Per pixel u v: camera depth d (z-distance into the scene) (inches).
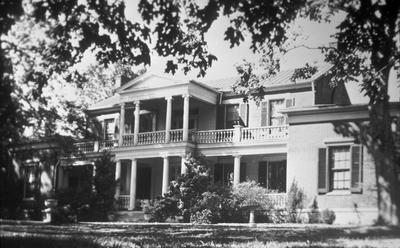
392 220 572.7
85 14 498.6
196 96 1195.9
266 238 520.7
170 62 558.6
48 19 491.5
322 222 824.3
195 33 559.5
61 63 524.4
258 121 1170.0
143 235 595.2
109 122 1432.1
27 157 542.0
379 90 606.2
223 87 1257.4
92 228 765.3
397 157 609.0
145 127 1354.6
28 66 489.7
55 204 992.2
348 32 609.0
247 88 853.2
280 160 1123.3
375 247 428.5
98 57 521.3
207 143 1172.5
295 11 557.3
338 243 452.8
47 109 562.9
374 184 797.9
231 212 958.4
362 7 576.4
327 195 847.7
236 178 1114.1
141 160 1318.9
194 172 1033.5
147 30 512.4
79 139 650.2
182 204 992.2
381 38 589.9
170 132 1232.2
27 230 662.5
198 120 1268.5
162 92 1224.2
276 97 1143.0
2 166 512.4
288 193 888.9
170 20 510.0
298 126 899.4
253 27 515.2
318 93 1088.8
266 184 1129.4
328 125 864.9
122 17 501.4
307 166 878.4
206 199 957.8
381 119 606.2
